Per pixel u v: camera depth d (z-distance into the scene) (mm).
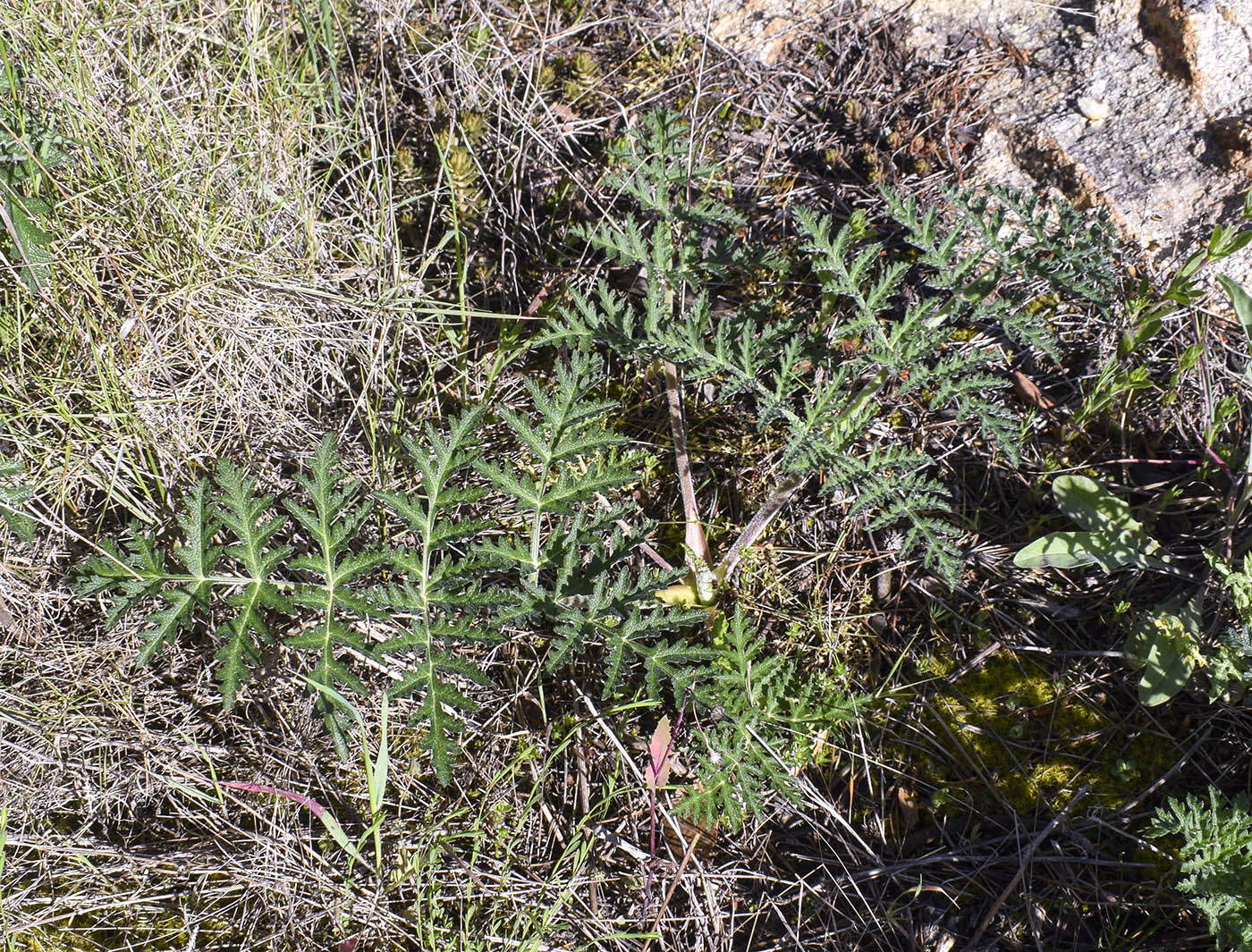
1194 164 3258
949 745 2701
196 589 2373
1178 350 3068
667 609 2775
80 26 2859
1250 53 3314
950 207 3336
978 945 2426
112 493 2689
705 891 2531
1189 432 2982
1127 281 3125
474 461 2531
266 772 2572
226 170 3043
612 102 3633
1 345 2729
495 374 3135
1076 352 3139
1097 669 2756
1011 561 2910
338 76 3436
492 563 2502
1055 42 3584
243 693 2629
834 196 3453
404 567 2438
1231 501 2756
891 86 3617
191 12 3193
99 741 2502
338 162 3348
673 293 3156
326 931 2406
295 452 2990
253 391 2992
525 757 2621
